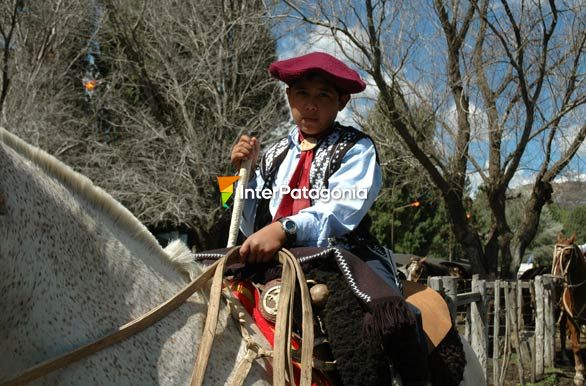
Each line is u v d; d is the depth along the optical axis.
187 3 19.59
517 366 10.52
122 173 17.91
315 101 2.60
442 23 15.14
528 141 15.35
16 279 1.70
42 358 1.75
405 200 32.53
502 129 15.35
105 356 1.85
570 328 10.67
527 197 18.56
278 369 2.07
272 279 2.35
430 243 34.69
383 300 2.21
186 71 20.06
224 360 2.11
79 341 1.82
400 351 2.34
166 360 1.98
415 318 2.37
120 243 2.04
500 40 14.42
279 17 14.19
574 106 15.16
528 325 12.39
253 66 19.98
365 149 2.54
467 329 7.23
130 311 1.98
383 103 14.92
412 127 15.27
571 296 10.65
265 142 19.47
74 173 1.97
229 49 19.53
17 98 16.53
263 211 2.70
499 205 16.44
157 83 20.62
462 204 16.19
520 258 16.56
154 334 1.99
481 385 3.28
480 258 16.39
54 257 1.82
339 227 2.42
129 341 1.92
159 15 19.62
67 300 1.83
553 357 10.85
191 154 18.48
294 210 2.54
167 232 21.80
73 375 1.77
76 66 22.95
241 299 2.34
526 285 10.48
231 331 2.19
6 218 1.69
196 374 1.97
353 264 2.31
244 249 2.28
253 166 2.83
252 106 20.19
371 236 2.69
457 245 36.00
